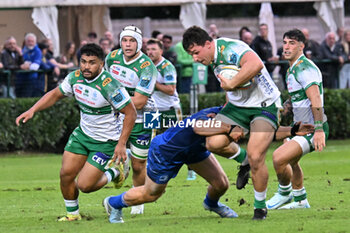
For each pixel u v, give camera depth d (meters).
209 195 19.75
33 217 21.66
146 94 22.61
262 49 44.69
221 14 71.88
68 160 20.42
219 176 19.20
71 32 54.62
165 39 43.84
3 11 50.19
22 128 44.38
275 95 18.47
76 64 49.16
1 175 34.81
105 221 19.97
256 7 71.19
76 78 20.16
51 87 45.03
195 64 37.94
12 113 44.03
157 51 25.94
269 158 37.72
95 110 20.08
